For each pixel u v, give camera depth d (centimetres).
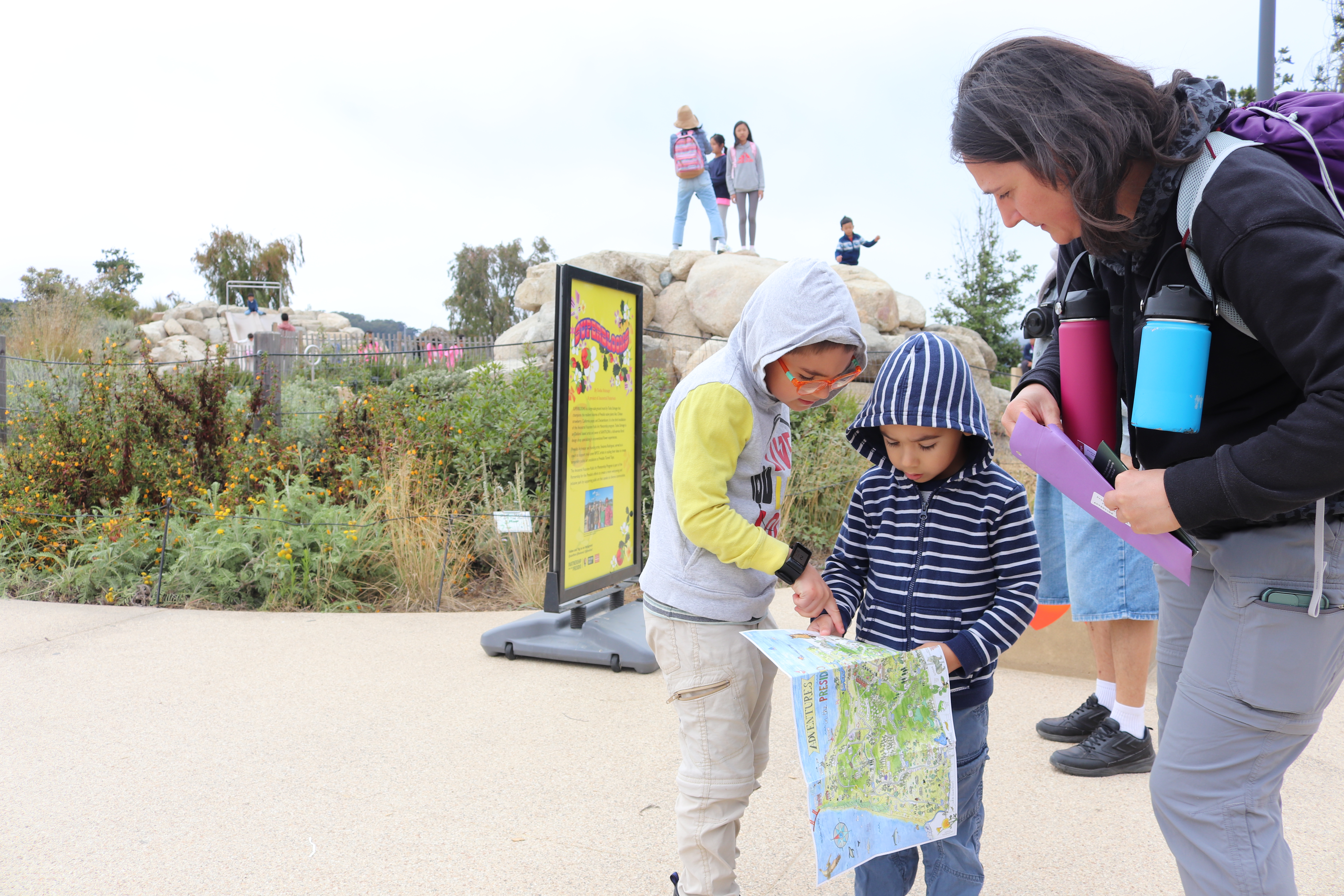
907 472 173
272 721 321
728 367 188
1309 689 132
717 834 187
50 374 800
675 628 190
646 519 627
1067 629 375
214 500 590
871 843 144
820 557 607
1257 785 137
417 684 363
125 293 2977
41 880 217
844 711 145
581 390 395
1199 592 168
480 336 4184
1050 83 134
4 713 327
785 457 204
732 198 1309
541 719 324
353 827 244
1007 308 1947
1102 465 152
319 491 612
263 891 212
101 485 620
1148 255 141
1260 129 128
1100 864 225
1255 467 115
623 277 1140
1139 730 280
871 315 1041
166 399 671
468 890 213
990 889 214
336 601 520
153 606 503
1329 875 217
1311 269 110
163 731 311
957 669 169
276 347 785
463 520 574
